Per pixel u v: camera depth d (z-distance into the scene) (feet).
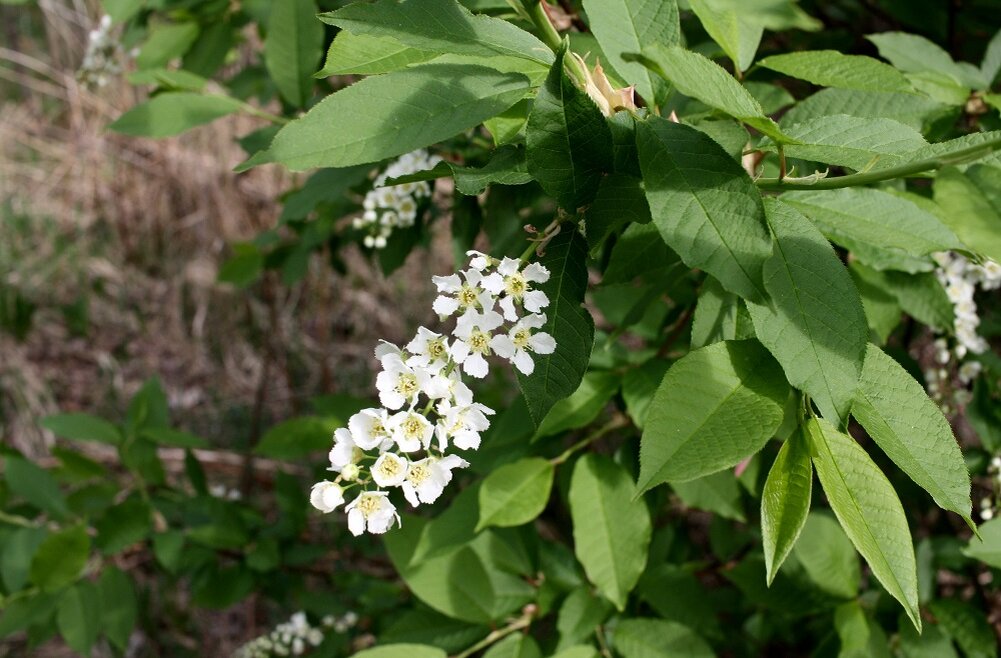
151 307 5.07
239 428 4.65
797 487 1.11
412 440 1.16
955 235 1.30
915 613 1.06
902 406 1.15
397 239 1.92
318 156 1.17
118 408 4.78
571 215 1.19
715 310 1.26
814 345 1.12
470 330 1.16
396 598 2.65
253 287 4.88
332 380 4.68
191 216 5.09
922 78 1.57
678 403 1.15
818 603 1.84
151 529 2.45
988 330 2.01
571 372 1.18
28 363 4.81
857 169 1.20
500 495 1.65
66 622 2.23
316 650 2.83
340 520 3.30
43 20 5.81
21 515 2.58
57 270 5.08
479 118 1.18
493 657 1.72
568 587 1.78
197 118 1.94
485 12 1.53
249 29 3.64
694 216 1.09
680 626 1.73
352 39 1.28
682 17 1.81
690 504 1.77
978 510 1.96
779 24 1.26
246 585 2.58
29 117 5.57
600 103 1.22
